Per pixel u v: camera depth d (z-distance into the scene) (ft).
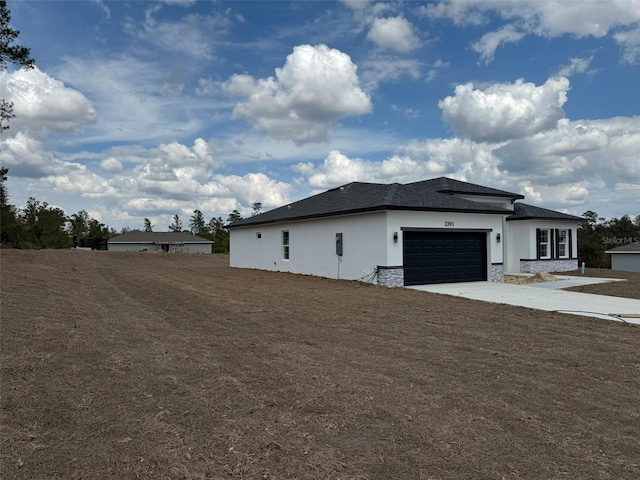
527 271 72.90
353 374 18.13
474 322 29.96
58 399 14.55
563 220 75.56
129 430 12.50
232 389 16.03
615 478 10.46
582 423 13.60
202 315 31.35
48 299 33.17
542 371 18.90
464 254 56.65
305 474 10.45
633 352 22.17
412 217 51.93
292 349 22.11
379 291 46.78
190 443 11.85
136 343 22.15
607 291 47.67
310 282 55.47
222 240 214.48
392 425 13.29
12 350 19.56
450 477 10.42
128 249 191.72
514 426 13.32
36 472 10.19
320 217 60.75
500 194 74.23
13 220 114.21
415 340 24.59
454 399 15.51
